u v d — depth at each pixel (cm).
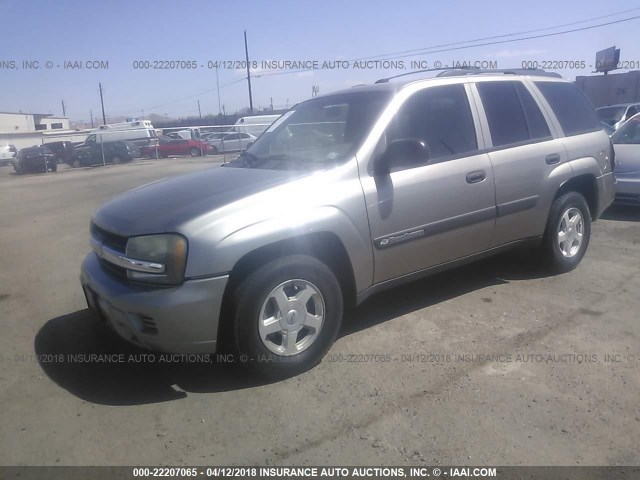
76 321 457
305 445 281
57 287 552
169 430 297
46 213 1045
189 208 329
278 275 329
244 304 320
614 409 301
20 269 629
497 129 455
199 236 311
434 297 472
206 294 311
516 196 457
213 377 353
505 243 466
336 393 327
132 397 332
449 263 431
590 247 612
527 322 416
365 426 295
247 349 326
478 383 332
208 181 386
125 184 1585
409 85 417
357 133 391
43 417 313
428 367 354
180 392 336
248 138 3147
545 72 533
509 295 471
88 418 311
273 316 336
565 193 506
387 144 388
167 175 1842
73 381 354
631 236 653
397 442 280
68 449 284
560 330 400
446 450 273
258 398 326
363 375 346
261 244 323
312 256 354
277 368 338
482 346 380
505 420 295
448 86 436
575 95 543
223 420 305
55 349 402
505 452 270
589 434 281
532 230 481
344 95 450
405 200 385
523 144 467
